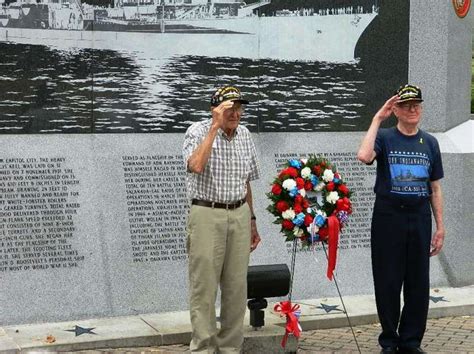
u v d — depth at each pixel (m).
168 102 7.74
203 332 5.41
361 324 6.89
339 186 5.89
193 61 7.82
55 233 7.01
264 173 7.96
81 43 7.42
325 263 7.75
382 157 5.85
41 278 6.82
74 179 7.23
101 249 7.11
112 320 6.73
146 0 7.62
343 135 8.41
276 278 6.01
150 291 7.10
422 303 5.93
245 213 5.50
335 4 8.35
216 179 5.36
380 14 8.52
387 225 5.81
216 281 5.43
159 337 6.22
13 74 7.19
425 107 8.66
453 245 8.26
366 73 8.50
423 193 5.80
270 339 5.88
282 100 8.18
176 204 7.48
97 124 7.48
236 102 5.24
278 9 8.13
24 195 7.04
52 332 6.32
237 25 7.98
